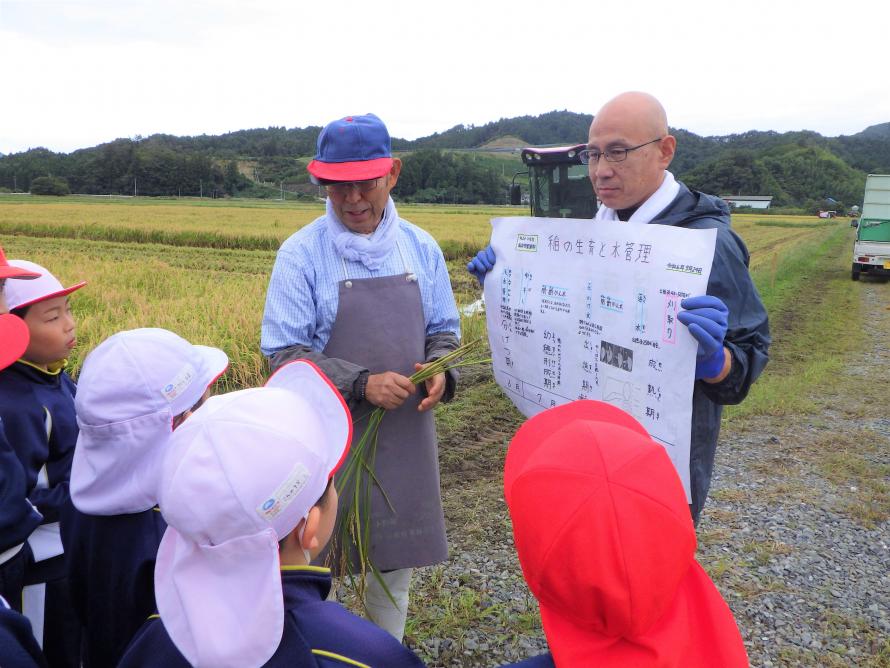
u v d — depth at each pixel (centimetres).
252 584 107
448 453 501
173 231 2683
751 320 197
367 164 222
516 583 326
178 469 108
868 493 449
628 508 99
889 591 332
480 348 302
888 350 929
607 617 101
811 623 304
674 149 208
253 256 2194
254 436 109
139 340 167
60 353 222
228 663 102
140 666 120
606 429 113
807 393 699
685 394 184
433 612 302
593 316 208
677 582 104
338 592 304
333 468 132
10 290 211
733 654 109
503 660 272
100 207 4688
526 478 108
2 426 182
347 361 233
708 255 176
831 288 1612
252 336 760
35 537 210
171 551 118
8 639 127
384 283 237
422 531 248
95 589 172
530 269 231
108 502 160
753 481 466
